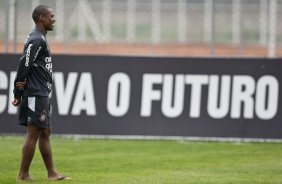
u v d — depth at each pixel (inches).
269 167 1262.3
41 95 1007.6
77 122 1670.8
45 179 1063.6
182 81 1672.0
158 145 1601.9
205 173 1181.1
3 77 1681.8
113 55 1675.7
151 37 3506.4
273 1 2524.6
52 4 3216.0
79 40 3366.1
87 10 3395.7
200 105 1669.5
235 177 1129.4
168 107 1672.0
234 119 1662.2
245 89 1665.8
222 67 1668.3
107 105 1674.5
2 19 3472.0
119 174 1160.2
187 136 1664.6
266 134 1659.7
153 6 3540.8
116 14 3681.1
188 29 3597.4
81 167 1250.6
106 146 1572.3
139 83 1675.7
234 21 3390.7
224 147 1578.5
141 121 1669.5
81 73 1676.9
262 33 3312.0
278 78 1660.9
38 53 1001.5
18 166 1246.3
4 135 1710.1
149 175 1149.7
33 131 1014.4
